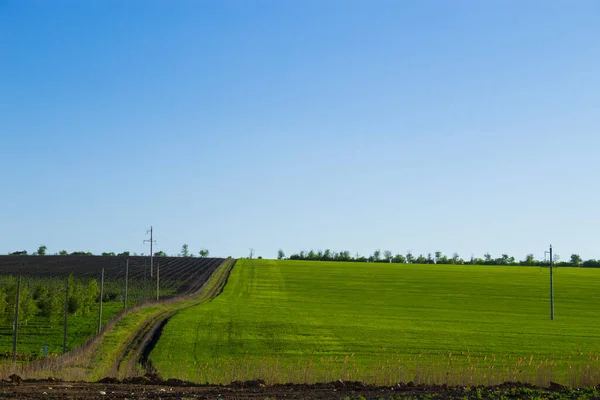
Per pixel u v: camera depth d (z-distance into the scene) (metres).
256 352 47.22
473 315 72.88
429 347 50.91
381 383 27.84
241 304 78.88
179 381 24.30
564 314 75.81
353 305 80.81
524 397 21.61
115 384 23.03
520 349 50.72
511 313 75.69
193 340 50.91
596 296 94.50
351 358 45.41
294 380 28.75
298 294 92.75
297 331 57.28
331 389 23.03
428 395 21.11
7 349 45.16
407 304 83.00
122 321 55.97
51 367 29.66
